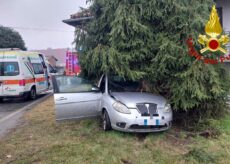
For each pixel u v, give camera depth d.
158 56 7.82
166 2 7.90
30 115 10.68
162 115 7.11
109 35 8.06
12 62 14.28
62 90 8.04
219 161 5.80
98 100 8.20
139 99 7.30
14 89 14.24
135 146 6.63
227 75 8.48
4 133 8.10
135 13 7.90
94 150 6.27
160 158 5.91
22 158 5.93
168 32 8.12
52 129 8.23
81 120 8.84
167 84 8.19
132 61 8.08
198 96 7.48
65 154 6.07
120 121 7.05
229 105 8.86
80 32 8.94
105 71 7.89
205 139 7.18
